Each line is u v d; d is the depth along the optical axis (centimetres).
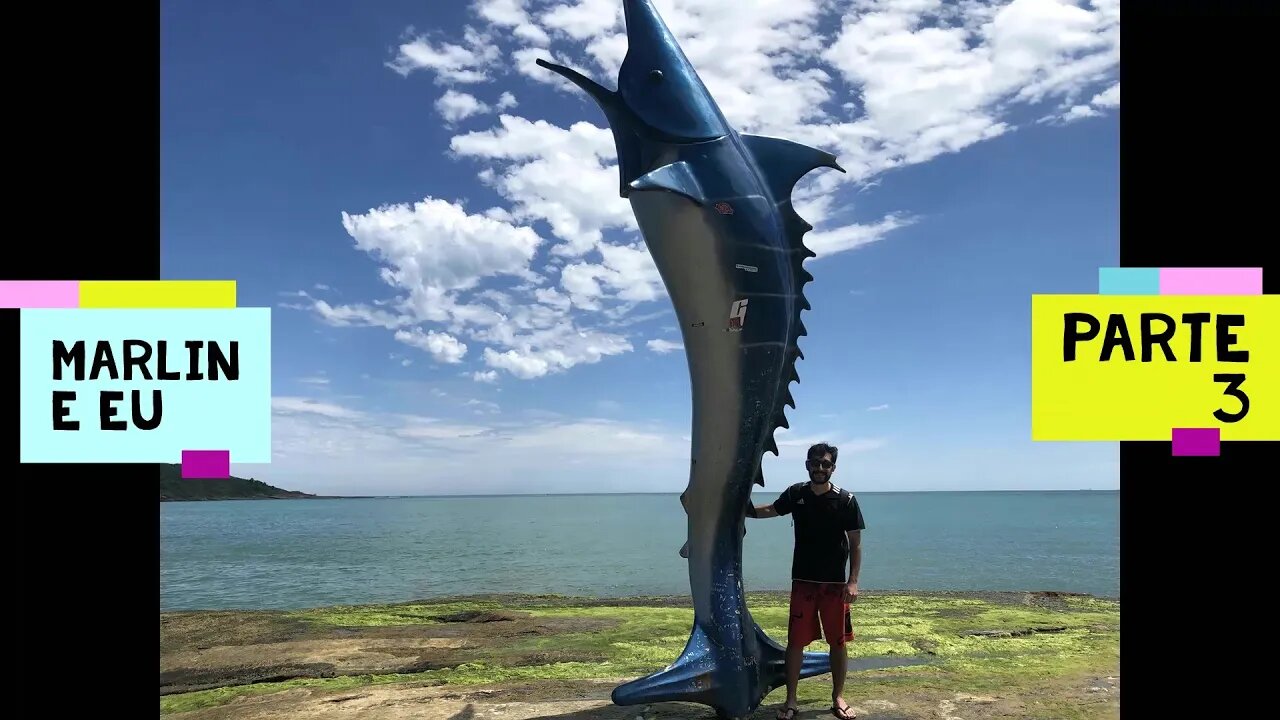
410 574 1966
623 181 484
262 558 2558
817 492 448
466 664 621
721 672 440
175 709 514
